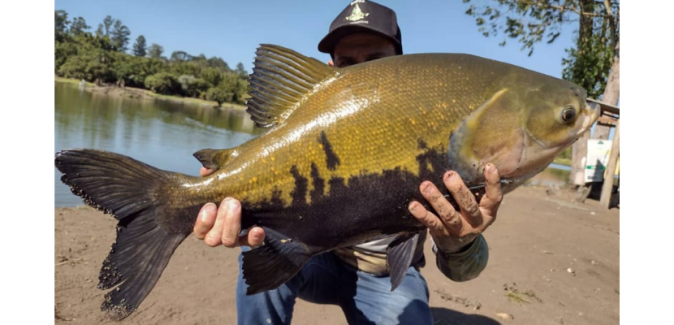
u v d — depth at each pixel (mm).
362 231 467
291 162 452
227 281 1011
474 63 459
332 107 451
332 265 724
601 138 3184
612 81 2928
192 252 1194
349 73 460
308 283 709
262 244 471
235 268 1100
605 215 2326
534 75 462
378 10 707
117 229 441
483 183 453
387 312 670
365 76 455
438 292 1052
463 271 595
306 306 947
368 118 443
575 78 3691
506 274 1224
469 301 1013
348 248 704
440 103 441
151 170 460
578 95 451
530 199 2623
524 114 442
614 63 2941
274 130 462
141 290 437
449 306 976
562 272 1291
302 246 475
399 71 452
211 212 442
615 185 2863
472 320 915
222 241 446
